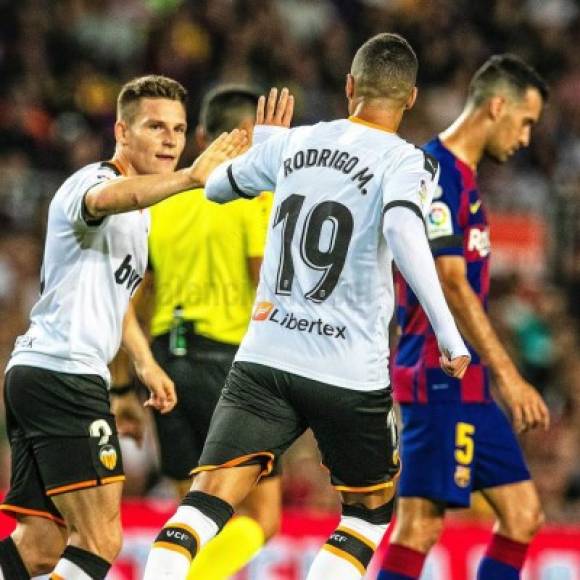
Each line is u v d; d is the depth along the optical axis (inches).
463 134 892.6
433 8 2406.5
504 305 1788.9
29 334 741.9
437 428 878.4
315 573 698.2
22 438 748.6
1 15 2025.1
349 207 679.1
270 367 683.4
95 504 718.5
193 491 677.3
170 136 753.6
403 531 883.4
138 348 808.9
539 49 2444.6
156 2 2183.8
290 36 2249.0
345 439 689.6
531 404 847.7
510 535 883.4
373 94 699.4
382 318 684.7
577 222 1876.2
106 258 734.5
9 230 1743.4
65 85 1989.4
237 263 882.8
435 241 856.9
